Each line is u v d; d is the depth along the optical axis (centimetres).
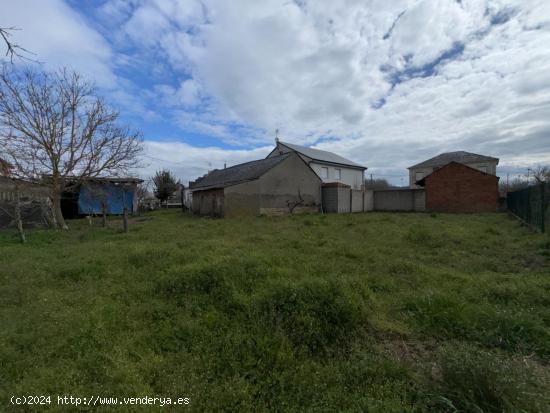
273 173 1931
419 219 1455
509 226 1095
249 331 309
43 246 837
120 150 1388
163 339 303
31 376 242
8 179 1152
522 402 196
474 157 3059
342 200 2208
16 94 1105
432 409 205
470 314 328
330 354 280
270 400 218
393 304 384
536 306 354
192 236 960
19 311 363
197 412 207
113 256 627
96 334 302
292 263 554
